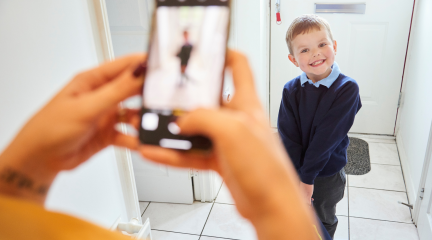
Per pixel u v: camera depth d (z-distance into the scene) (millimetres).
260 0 2318
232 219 1968
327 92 1288
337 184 1463
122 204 1214
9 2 686
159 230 1912
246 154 194
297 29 1296
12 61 703
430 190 1634
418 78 2166
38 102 782
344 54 2645
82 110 260
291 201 190
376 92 2701
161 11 358
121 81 292
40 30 775
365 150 2625
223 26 344
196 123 209
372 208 2000
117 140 321
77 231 162
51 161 271
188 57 333
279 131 1471
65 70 870
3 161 251
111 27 1676
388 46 2545
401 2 2416
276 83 2871
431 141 1674
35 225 161
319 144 1293
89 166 993
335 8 2535
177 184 2062
